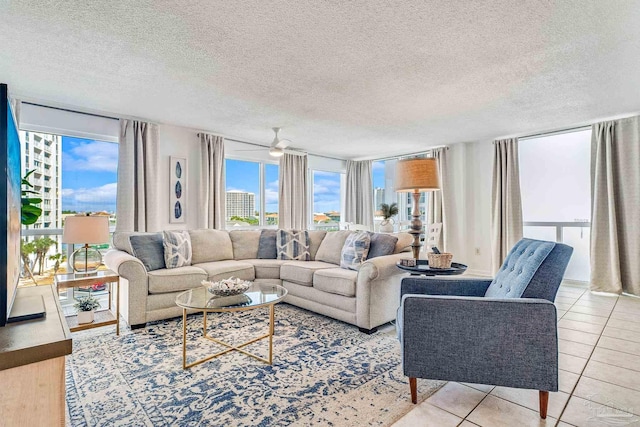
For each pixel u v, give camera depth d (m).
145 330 2.97
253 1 1.87
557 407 1.79
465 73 2.85
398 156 6.95
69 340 0.92
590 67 2.74
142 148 4.23
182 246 3.69
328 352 2.51
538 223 5.26
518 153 5.26
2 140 0.97
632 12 1.97
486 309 1.69
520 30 2.18
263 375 2.15
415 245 3.01
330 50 2.45
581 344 2.66
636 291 4.14
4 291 1.01
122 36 2.26
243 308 2.20
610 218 4.26
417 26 2.13
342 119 4.28
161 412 1.74
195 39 2.30
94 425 1.63
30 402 0.88
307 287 3.53
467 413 1.74
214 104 3.69
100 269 4.04
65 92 3.32
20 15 2.01
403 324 1.79
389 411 1.75
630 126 4.16
